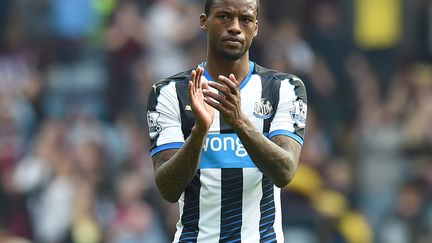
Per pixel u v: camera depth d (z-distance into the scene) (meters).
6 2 48.72
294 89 16.53
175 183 15.66
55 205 38.69
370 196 39.34
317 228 35.97
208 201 16.33
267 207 16.42
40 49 47.44
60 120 42.50
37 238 38.72
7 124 41.91
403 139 41.34
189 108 16.42
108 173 39.84
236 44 15.91
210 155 16.28
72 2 47.56
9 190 39.69
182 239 16.48
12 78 46.44
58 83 46.06
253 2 15.95
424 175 39.09
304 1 45.69
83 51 47.03
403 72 44.69
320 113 42.34
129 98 44.28
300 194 36.31
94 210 38.59
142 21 46.19
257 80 16.47
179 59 44.69
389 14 45.34
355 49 45.16
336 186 38.56
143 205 38.06
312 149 38.59
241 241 16.31
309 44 44.53
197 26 45.69
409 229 37.97
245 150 16.23
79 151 39.88
